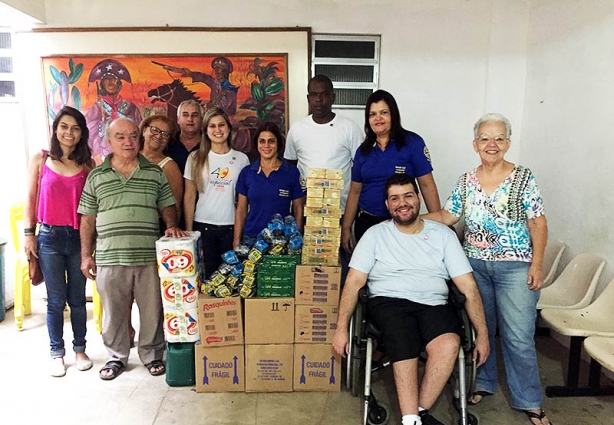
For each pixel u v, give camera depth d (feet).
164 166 8.91
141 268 8.16
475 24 11.51
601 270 8.27
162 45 11.35
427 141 11.94
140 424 7.14
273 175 8.70
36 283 8.77
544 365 8.96
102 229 8.02
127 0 11.25
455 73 11.69
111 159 8.10
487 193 6.93
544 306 8.42
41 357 9.28
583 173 9.23
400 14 11.46
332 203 7.64
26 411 7.45
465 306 6.98
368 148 8.43
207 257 9.09
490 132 6.68
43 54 11.37
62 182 8.22
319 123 9.33
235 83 11.46
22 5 10.36
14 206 10.83
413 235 7.30
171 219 8.68
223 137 8.86
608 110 8.48
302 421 7.20
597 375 7.88
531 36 11.23
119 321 8.45
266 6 11.33
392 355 6.60
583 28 9.21
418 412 6.44
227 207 9.09
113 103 11.51
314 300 7.74
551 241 10.12
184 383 8.21
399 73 11.67
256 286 7.84
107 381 8.38
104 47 11.35
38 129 11.68
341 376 8.41
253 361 7.91
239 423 7.16
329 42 11.55
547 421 7.08
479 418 7.28
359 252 7.36
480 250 7.14
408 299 7.05
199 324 7.75
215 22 11.37
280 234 7.85
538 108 10.91
